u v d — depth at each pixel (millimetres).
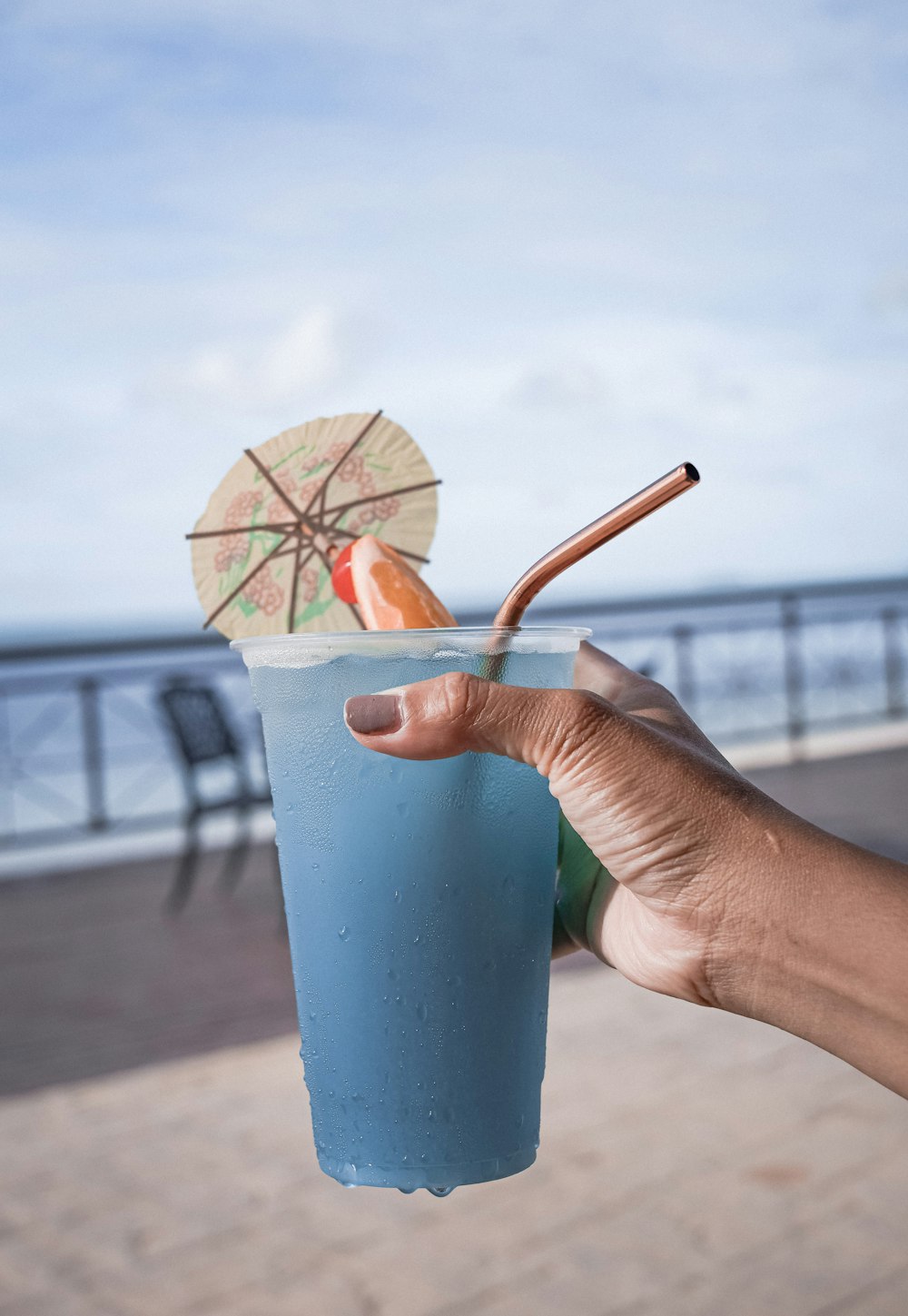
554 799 738
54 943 5508
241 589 876
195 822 6133
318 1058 709
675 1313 2201
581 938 857
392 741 645
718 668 10734
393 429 891
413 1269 2393
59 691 8102
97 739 8219
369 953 678
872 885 644
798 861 656
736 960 673
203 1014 4340
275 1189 2777
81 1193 2791
